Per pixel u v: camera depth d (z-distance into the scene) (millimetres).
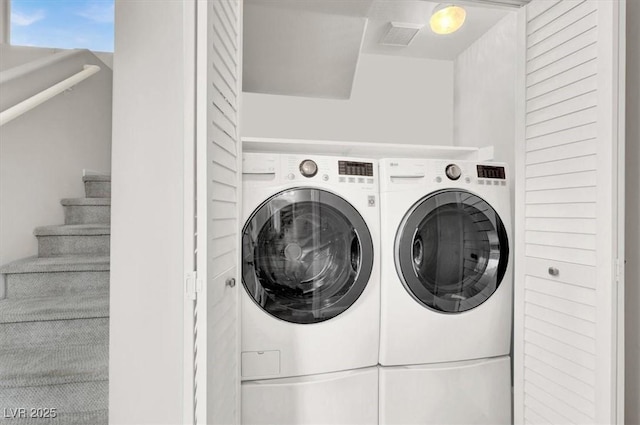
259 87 2637
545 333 1553
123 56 1045
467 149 2105
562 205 1482
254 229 1509
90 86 2758
